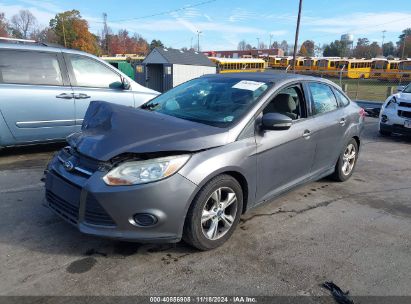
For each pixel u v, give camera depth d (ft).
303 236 11.68
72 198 9.51
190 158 9.57
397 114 28.63
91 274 9.13
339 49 337.31
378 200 15.28
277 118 11.04
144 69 82.02
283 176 12.67
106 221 9.16
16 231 11.07
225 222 10.73
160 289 8.71
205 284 8.97
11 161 18.35
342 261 10.28
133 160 9.17
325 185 16.90
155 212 9.11
